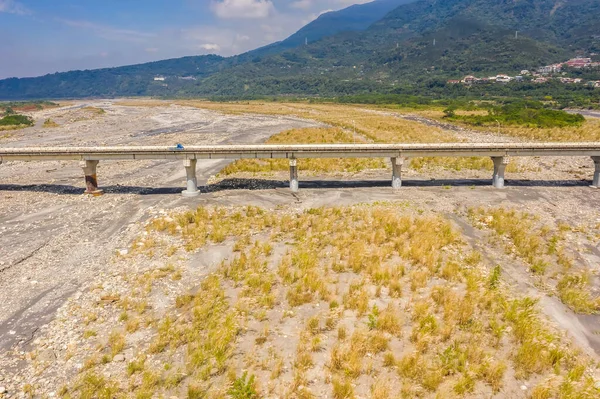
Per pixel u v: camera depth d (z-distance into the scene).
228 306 16.16
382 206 27.38
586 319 15.58
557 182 33.78
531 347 13.32
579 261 19.91
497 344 13.83
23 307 16.48
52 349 13.88
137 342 14.17
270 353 13.48
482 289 16.95
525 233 22.72
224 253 20.94
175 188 33.62
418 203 28.22
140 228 24.45
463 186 32.66
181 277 18.69
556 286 17.75
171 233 23.42
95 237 23.53
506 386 12.16
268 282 17.42
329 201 29.06
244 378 11.90
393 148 31.12
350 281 17.84
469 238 22.44
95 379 12.25
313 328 14.66
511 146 31.06
